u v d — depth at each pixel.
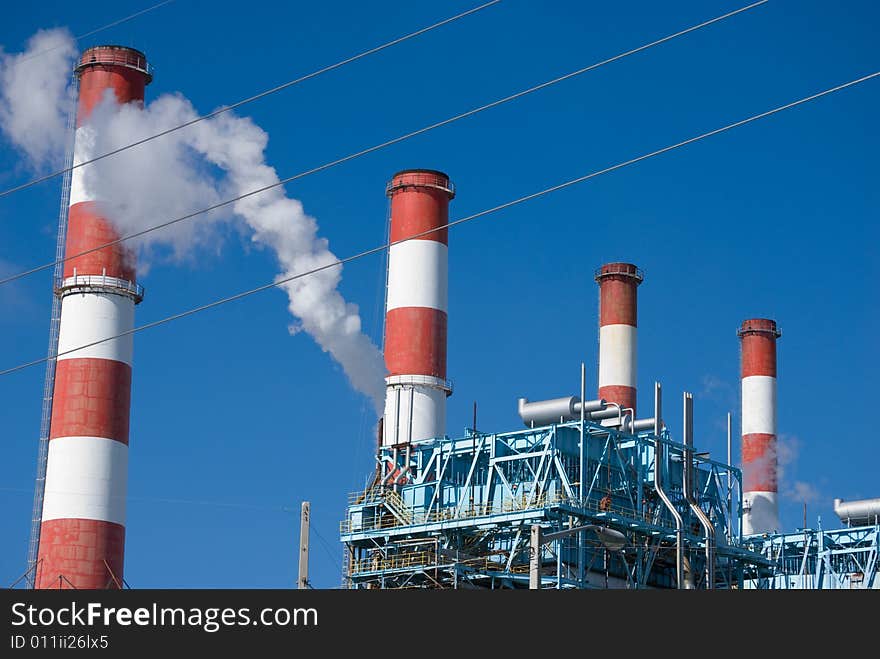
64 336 116.50
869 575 125.62
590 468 104.44
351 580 107.25
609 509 102.44
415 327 123.38
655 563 107.62
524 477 104.88
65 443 113.50
